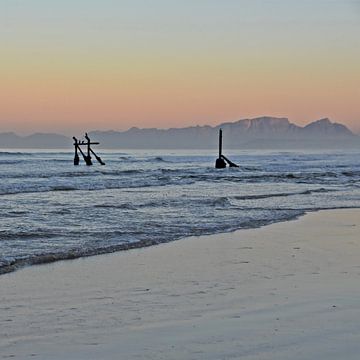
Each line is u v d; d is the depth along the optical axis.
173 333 9.20
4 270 14.70
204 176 71.12
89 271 14.83
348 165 120.75
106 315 10.42
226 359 7.92
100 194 42.12
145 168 98.88
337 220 27.20
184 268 15.30
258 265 15.70
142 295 12.09
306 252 17.97
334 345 8.46
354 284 13.05
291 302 11.26
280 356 8.01
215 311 10.62
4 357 8.07
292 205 35.06
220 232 22.75
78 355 8.15
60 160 130.75
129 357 8.04
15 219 26.12
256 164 128.62
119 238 20.73
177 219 26.91
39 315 10.42
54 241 19.80
